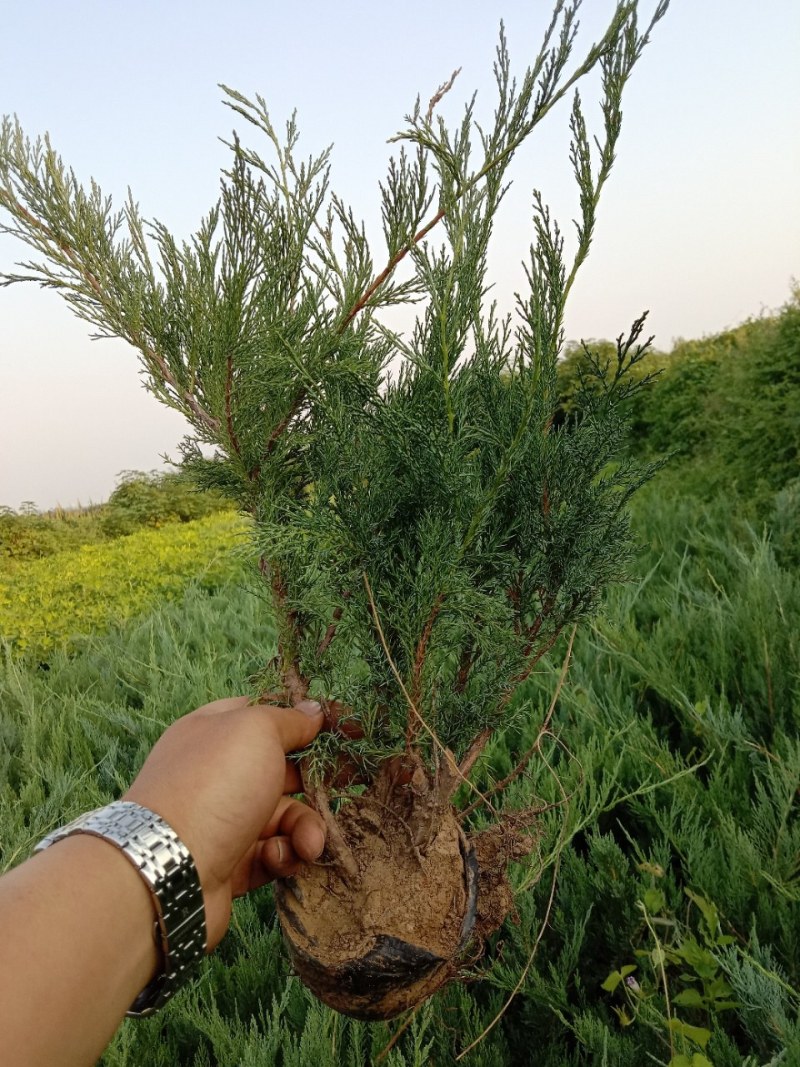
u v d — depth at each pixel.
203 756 1.07
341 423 1.21
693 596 3.63
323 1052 1.50
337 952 1.18
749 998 1.45
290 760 1.28
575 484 1.28
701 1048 1.40
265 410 1.28
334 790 1.36
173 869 0.89
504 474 1.13
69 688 4.13
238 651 4.09
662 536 5.20
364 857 1.30
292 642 1.31
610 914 1.86
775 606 2.88
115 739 3.19
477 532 1.18
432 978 1.21
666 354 11.61
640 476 1.34
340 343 1.22
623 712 2.64
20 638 6.43
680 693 2.54
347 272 1.23
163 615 5.43
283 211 1.27
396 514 1.27
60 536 14.17
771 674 2.61
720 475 7.14
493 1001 1.70
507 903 1.36
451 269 1.09
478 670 1.36
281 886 1.29
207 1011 1.69
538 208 1.07
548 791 2.13
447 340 1.13
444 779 1.28
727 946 1.74
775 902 1.81
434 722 1.28
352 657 1.37
